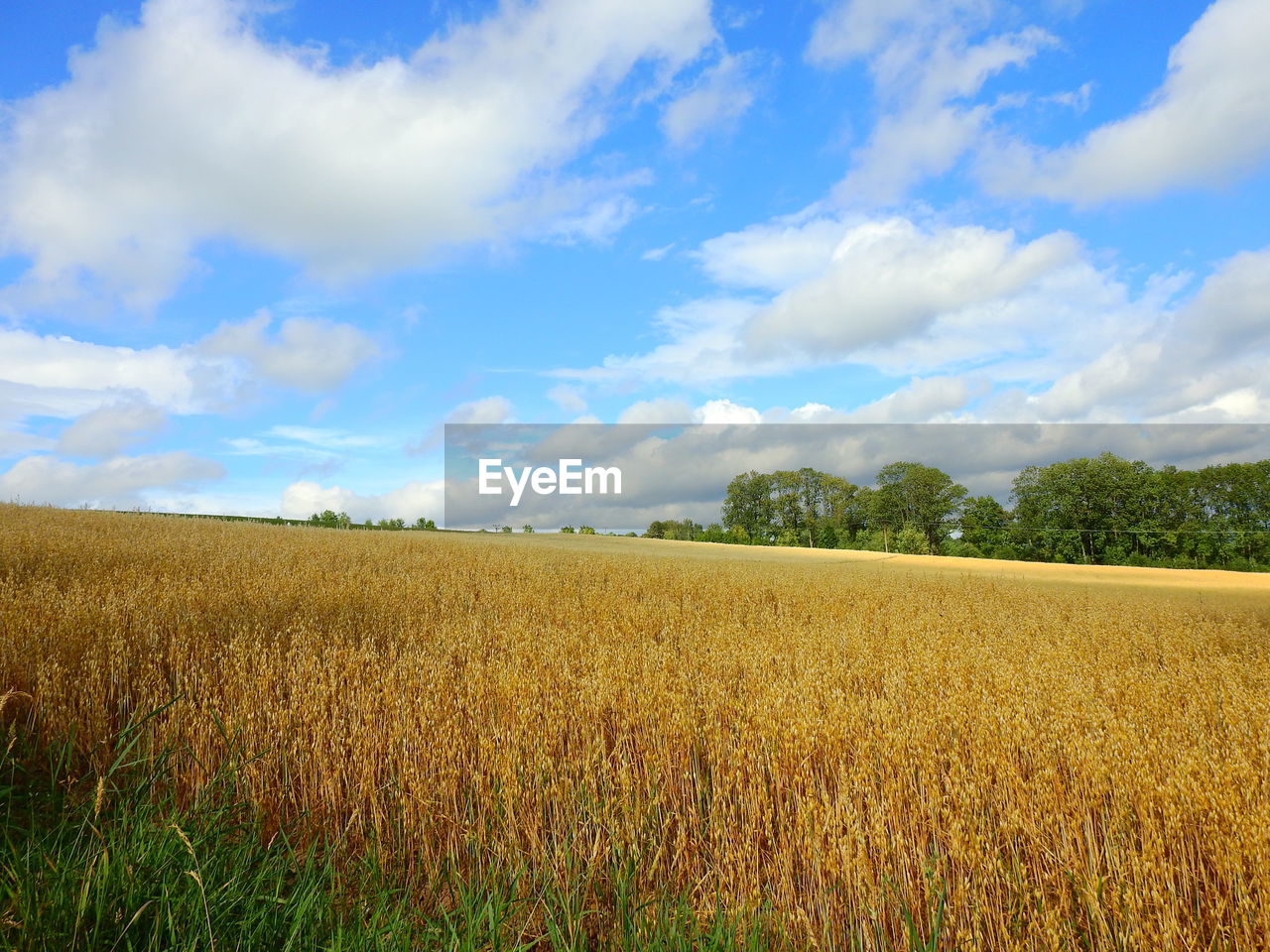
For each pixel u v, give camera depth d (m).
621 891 3.81
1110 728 5.34
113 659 6.39
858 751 4.99
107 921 3.05
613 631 9.93
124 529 20.88
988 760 4.73
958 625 12.48
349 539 26.55
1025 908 3.58
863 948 3.62
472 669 6.90
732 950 3.44
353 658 7.09
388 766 5.10
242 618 8.90
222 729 5.33
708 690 6.46
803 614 13.62
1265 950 3.32
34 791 4.60
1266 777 4.49
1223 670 8.12
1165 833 3.98
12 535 15.01
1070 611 15.66
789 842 4.23
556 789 4.62
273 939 3.25
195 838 3.88
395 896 4.02
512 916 3.85
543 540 51.56
